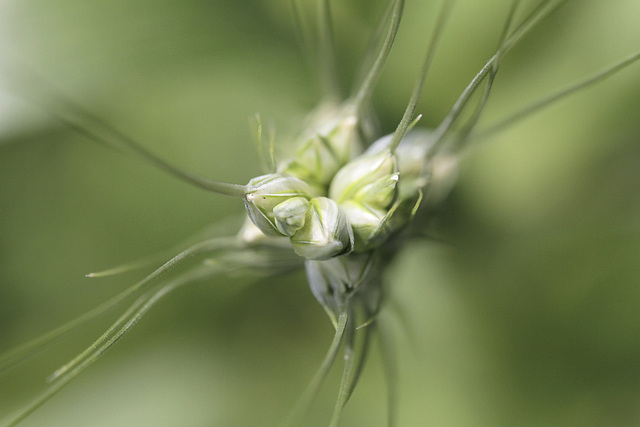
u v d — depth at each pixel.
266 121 0.17
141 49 0.17
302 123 0.16
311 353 0.19
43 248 0.19
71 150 0.19
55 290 0.19
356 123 0.14
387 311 0.15
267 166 0.14
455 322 0.17
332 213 0.13
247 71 0.17
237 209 0.19
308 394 0.13
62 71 0.16
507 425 0.17
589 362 0.17
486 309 0.17
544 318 0.17
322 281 0.14
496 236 0.17
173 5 0.17
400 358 0.17
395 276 0.15
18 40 0.16
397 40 0.17
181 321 0.19
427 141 0.14
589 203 0.16
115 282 0.19
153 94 0.17
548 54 0.16
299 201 0.13
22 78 0.15
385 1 0.17
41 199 0.19
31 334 0.19
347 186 0.13
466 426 0.17
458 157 0.15
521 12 0.16
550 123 0.16
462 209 0.17
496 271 0.17
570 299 0.17
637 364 0.17
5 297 0.19
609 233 0.16
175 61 0.17
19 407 0.18
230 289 0.19
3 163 0.19
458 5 0.16
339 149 0.14
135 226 0.19
